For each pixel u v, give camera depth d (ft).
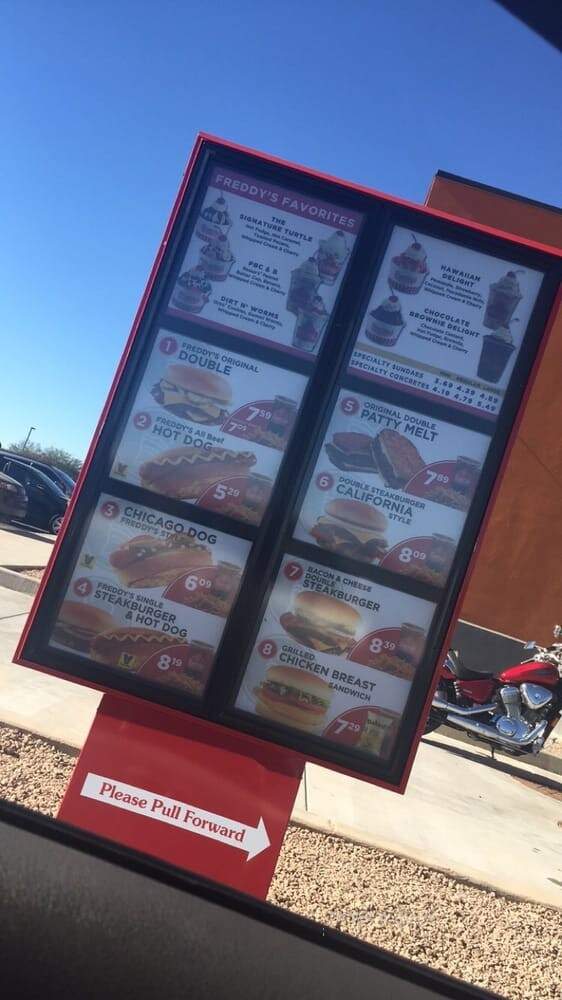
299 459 12.60
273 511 12.58
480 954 13.12
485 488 12.60
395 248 12.83
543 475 40.91
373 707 12.51
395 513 12.66
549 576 40.65
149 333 12.77
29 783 14.56
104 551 12.66
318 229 12.82
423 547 12.62
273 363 12.71
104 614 12.59
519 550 40.83
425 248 12.81
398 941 12.79
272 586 12.59
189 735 12.45
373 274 12.78
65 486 74.59
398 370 12.75
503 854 18.33
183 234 12.82
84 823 12.17
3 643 23.95
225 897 8.89
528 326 12.70
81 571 12.63
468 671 27.91
